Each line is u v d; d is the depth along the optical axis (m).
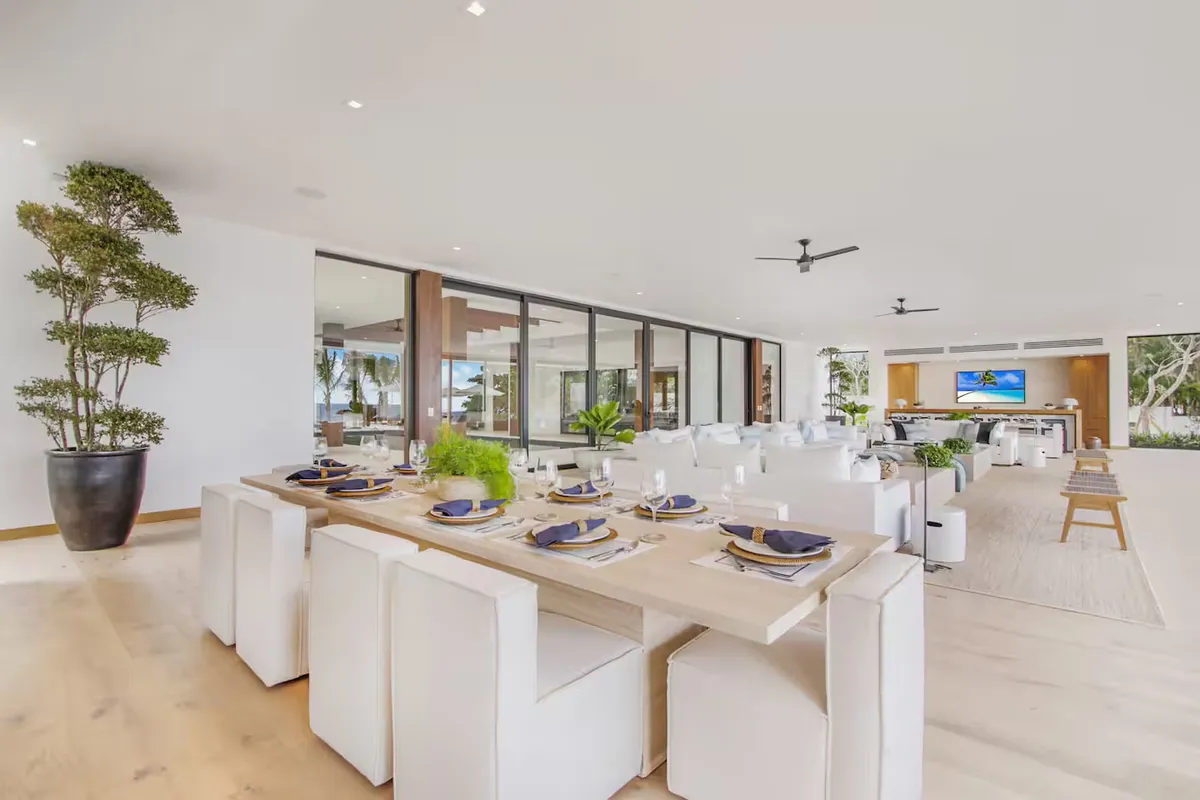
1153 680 2.13
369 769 1.50
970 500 5.84
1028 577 3.34
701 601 1.21
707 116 3.03
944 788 1.52
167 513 4.51
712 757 1.41
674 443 4.07
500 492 2.23
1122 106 2.89
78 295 3.54
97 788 1.51
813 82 2.70
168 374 4.51
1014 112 2.96
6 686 2.03
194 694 1.98
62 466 3.57
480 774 1.16
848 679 1.21
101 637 2.43
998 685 2.09
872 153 3.45
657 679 1.62
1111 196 4.11
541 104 2.91
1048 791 1.52
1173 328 10.94
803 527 1.89
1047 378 12.80
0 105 2.92
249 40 2.40
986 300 8.08
